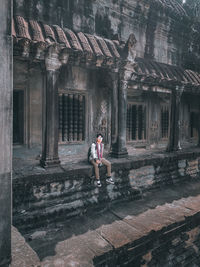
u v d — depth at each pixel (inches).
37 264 80.6
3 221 78.9
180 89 299.7
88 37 226.2
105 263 132.8
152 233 157.0
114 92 245.1
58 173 176.2
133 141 353.4
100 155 200.1
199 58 439.5
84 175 191.9
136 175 236.7
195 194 245.0
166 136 407.8
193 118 473.4
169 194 243.4
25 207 161.8
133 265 147.4
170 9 360.2
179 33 394.9
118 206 205.9
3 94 77.0
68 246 140.3
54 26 206.4
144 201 220.5
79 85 288.7
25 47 167.8
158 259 161.2
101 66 217.2
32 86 259.1
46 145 192.7
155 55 361.7
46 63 183.9
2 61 76.2
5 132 78.3
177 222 173.9
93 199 195.8
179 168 293.3
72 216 178.5
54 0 254.7
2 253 78.4
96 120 307.6
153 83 271.1
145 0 326.6
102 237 150.4
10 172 80.4
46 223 164.9
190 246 184.9
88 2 281.4
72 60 198.4
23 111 256.4
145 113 368.2
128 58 229.6
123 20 318.3
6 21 76.5
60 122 276.2
